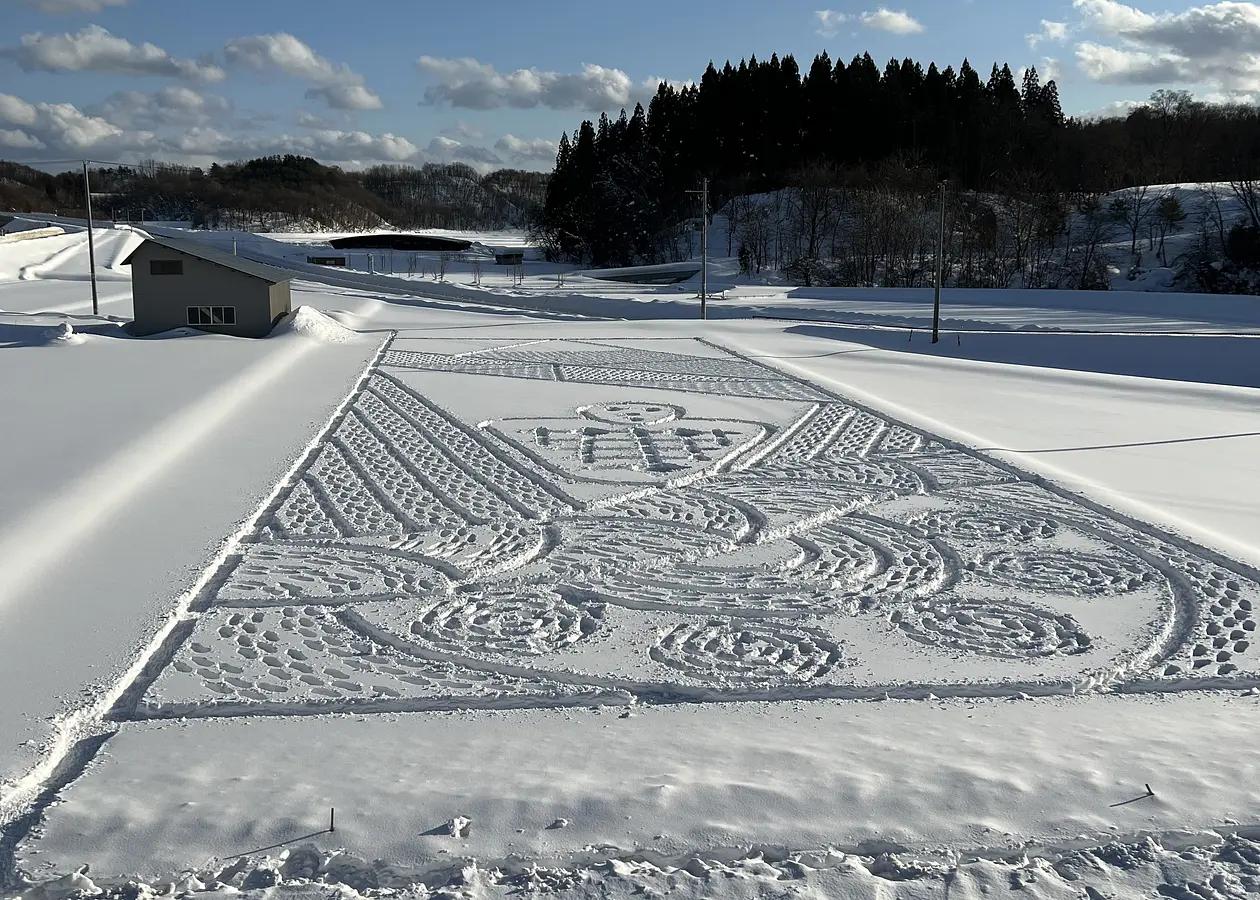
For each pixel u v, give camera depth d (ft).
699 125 424.46
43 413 64.69
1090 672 30.68
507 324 150.00
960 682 30.04
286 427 65.77
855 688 29.66
